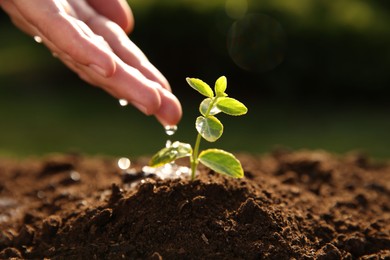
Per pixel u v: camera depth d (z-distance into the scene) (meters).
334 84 1.57
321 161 0.68
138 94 0.49
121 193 0.52
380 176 0.67
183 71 1.61
